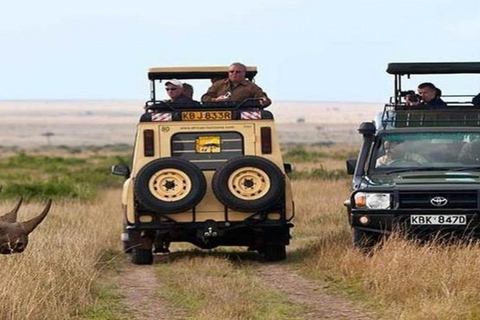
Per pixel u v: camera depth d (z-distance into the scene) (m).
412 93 46.75
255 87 45.47
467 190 39.12
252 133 43.97
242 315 30.47
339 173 106.50
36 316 29.22
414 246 36.50
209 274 38.94
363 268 36.34
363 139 44.00
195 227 43.06
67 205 72.88
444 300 29.78
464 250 35.91
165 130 43.81
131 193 43.09
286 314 31.00
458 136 42.91
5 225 27.95
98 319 30.92
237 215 43.09
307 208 63.69
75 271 35.25
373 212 39.66
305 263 41.28
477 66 45.28
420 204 39.34
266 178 42.62
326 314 30.92
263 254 45.28
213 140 43.88
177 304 33.06
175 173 42.50
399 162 42.50
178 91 45.72
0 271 32.53
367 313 30.91
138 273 40.69
